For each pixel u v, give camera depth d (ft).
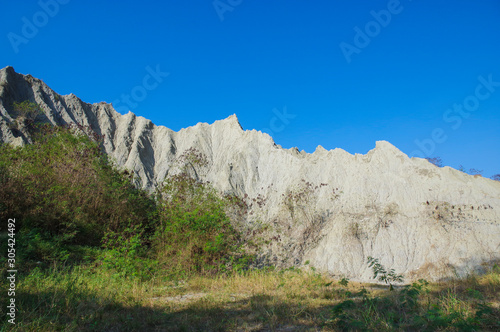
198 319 19.34
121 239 47.85
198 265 45.11
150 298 25.93
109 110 133.69
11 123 92.07
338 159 112.78
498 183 98.48
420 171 103.19
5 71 108.17
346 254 83.25
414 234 87.20
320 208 98.27
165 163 117.08
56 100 117.29
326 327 17.19
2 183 46.73
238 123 133.39
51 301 19.66
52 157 60.70
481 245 80.23
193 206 64.03
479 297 21.33
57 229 48.01
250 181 111.45
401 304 20.31
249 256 51.93
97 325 17.40
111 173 68.03
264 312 20.45
